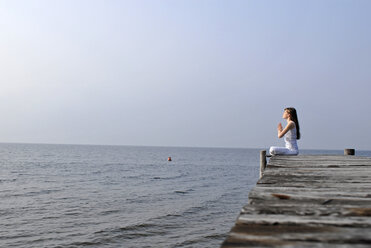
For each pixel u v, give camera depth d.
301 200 3.09
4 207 20.36
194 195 27.70
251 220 2.35
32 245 13.27
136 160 87.50
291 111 9.20
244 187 34.22
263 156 8.55
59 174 43.00
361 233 2.07
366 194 3.41
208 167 66.62
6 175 39.84
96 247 13.28
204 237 15.09
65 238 14.31
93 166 59.62
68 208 20.59
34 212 19.17
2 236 14.39
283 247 1.80
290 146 9.23
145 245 13.72
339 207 2.76
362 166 6.41
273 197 3.23
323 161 7.42
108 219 17.97
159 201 24.23
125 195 26.48
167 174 47.44
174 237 14.98
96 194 26.56
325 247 1.80
